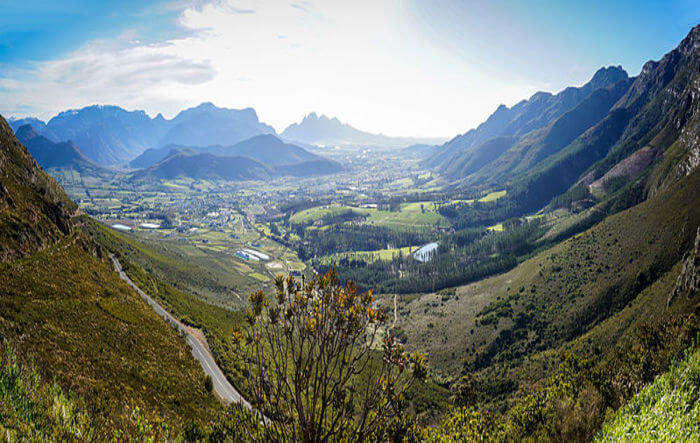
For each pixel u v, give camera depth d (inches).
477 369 4677.7
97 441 319.3
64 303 1708.9
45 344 1248.8
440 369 4899.1
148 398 1294.3
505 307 5674.2
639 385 463.8
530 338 4849.9
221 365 2180.1
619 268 5064.0
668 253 4552.2
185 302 3762.3
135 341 1785.2
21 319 1334.9
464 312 6141.7
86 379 1150.3
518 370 4013.3
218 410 1489.9
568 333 4665.4
